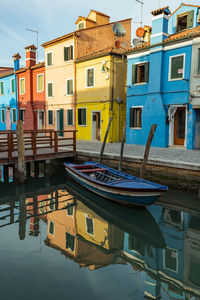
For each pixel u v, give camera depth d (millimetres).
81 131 21172
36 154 12586
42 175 14039
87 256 5715
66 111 22359
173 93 14844
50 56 23312
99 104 19312
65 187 11703
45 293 4418
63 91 22406
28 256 5668
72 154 13984
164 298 4359
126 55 18172
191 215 7957
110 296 4375
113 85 18672
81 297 4328
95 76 19453
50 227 7301
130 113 17562
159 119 15422
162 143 15398
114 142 19047
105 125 19000
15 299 4266
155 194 7734
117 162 11836
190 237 6695
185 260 5629
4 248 6039
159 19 14930
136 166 11086
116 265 5379
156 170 10352
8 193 10750
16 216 8203
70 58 21328
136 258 5688
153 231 7059
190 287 4707
